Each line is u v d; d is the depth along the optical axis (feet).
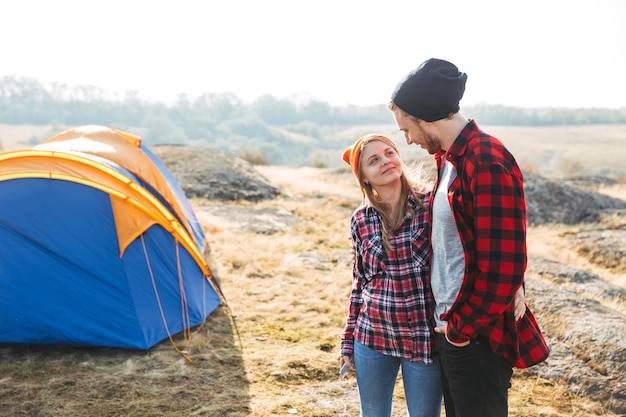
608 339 16.03
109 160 18.43
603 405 13.43
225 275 23.12
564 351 15.92
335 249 29.60
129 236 16.25
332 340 17.12
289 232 33.12
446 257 7.04
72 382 13.51
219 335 17.03
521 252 6.35
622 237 35.12
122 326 15.60
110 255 15.92
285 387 13.84
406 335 7.91
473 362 6.98
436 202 7.13
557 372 14.78
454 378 7.19
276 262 25.73
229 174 48.85
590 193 50.98
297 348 16.37
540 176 53.72
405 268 7.88
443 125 7.01
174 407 12.52
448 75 6.88
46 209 15.60
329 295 21.22
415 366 7.98
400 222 7.94
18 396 12.69
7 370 14.06
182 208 23.08
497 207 6.33
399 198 8.02
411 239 7.86
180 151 55.98
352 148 8.25
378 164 7.84
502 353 6.94
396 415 12.47
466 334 6.71
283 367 14.88
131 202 16.43
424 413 8.05
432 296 7.82
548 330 17.26
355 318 8.70
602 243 33.99
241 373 14.46
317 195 49.52
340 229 35.17
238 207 40.32
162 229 17.51
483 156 6.48
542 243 35.01
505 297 6.38
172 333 16.53
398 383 14.16
